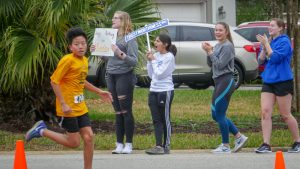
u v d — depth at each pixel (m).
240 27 31.88
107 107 22.19
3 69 16.98
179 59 27.05
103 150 15.66
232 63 14.83
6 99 17.98
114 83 14.88
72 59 11.45
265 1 37.91
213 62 14.67
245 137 15.29
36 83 17.73
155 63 14.69
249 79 28.09
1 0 17.28
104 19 17.78
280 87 14.96
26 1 17.16
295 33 20.09
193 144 15.89
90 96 24.00
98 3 17.94
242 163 14.00
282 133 17.06
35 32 17.03
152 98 14.88
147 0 18.03
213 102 14.96
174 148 15.80
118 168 13.49
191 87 29.25
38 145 15.82
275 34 15.00
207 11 43.28
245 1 51.44
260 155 14.90
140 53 17.45
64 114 11.57
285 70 14.94
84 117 11.80
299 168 13.48
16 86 17.06
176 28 27.23
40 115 18.12
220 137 16.62
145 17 17.91
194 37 27.25
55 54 16.77
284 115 15.19
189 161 14.23
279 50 14.80
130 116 15.00
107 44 14.45
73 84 11.55
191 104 22.88
